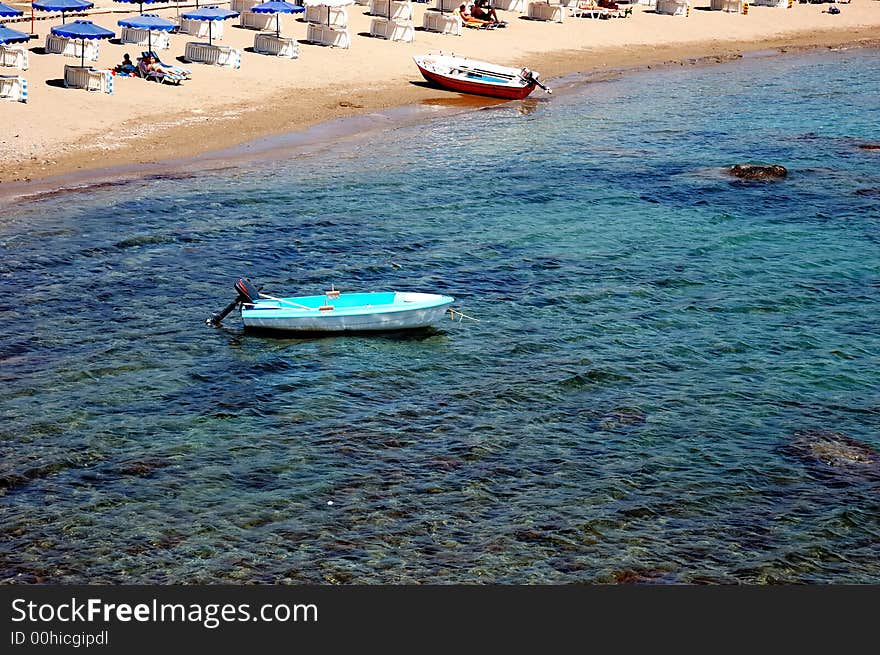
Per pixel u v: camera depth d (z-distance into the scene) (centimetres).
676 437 2591
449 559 2128
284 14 7975
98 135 5138
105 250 3753
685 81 7525
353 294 3281
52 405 2692
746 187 4769
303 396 2794
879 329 3253
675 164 5194
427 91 6688
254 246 3869
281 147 5244
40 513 2239
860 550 2172
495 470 2438
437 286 3559
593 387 2855
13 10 5881
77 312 3259
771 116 6406
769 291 3544
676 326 3259
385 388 2848
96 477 2380
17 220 3988
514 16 9062
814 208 4459
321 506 2291
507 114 6284
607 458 2494
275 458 2477
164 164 4825
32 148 4856
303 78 6606
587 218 4297
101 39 6694
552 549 2158
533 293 3509
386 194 4553
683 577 2084
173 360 2984
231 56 6519
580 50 8388
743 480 2405
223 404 2736
